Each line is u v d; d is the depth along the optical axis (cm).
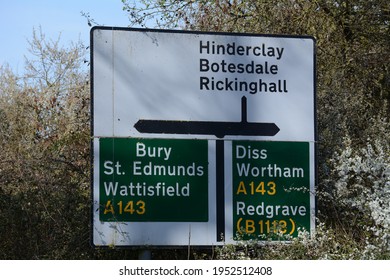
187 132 1023
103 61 1009
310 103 1064
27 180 1098
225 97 1039
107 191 995
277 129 1051
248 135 1040
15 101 1393
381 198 1031
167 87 1024
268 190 1038
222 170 1027
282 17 1412
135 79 1016
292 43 1067
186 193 1015
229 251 988
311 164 1055
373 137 1198
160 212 1006
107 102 1005
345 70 1416
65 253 1074
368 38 1493
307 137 1059
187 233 1011
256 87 1050
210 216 1019
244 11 1435
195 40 1038
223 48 1045
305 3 1442
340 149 1108
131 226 998
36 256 1069
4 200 1087
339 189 1069
